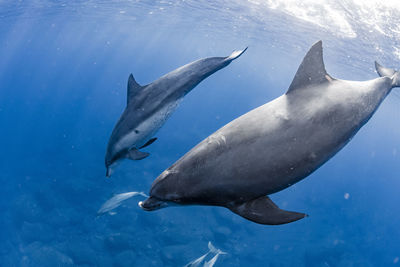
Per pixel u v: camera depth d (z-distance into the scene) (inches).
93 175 755.4
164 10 937.5
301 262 604.4
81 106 1892.2
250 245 610.2
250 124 92.4
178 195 94.0
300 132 90.7
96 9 1036.5
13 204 625.3
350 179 1903.3
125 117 202.1
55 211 611.2
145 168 794.2
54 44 2677.2
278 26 753.0
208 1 716.7
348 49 703.1
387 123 2281.0
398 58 598.9
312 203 965.2
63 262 487.8
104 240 529.3
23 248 524.1
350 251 705.6
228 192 89.8
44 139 1132.5
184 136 1146.7
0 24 1282.0
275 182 88.4
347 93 106.0
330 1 494.3
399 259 770.2
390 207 1416.1
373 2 437.7
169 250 512.4
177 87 178.1
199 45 1983.3
